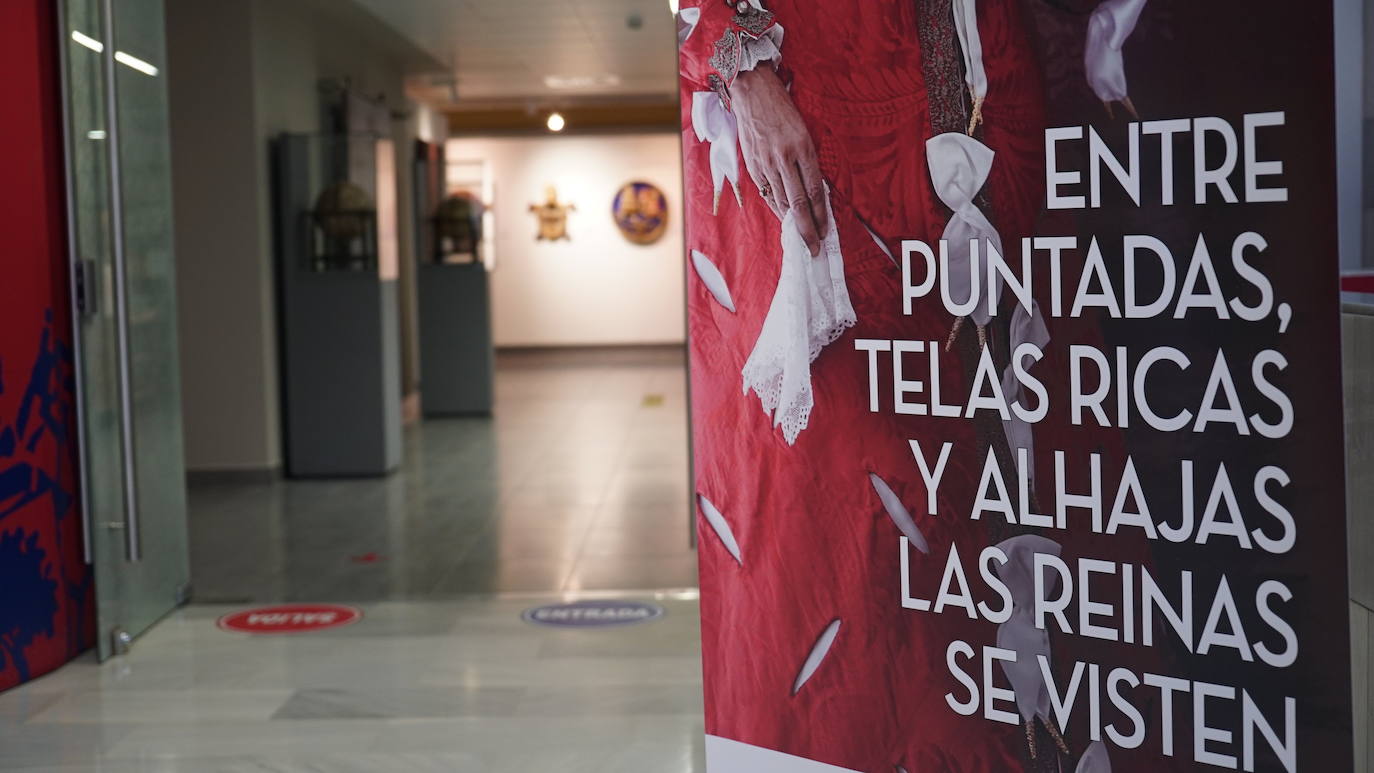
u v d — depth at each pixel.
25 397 4.30
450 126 19.31
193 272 8.42
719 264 1.99
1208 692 1.63
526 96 16.56
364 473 8.70
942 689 1.86
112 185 4.29
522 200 19.38
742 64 1.92
